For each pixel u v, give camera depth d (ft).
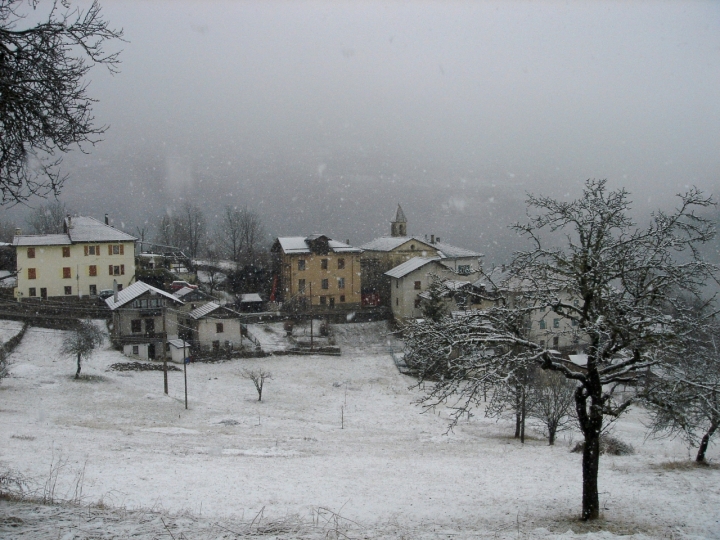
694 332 47.14
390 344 204.85
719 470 75.87
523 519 49.90
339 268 238.68
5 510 37.58
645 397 47.55
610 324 45.57
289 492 59.67
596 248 47.80
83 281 208.95
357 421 128.26
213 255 330.34
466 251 283.18
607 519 49.44
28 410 111.96
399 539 40.19
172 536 34.19
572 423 123.95
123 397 131.44
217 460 77.05
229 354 183.11
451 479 70.74
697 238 47.09
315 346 196.13
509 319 50.62
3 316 180.34
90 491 53.36
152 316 177.68
